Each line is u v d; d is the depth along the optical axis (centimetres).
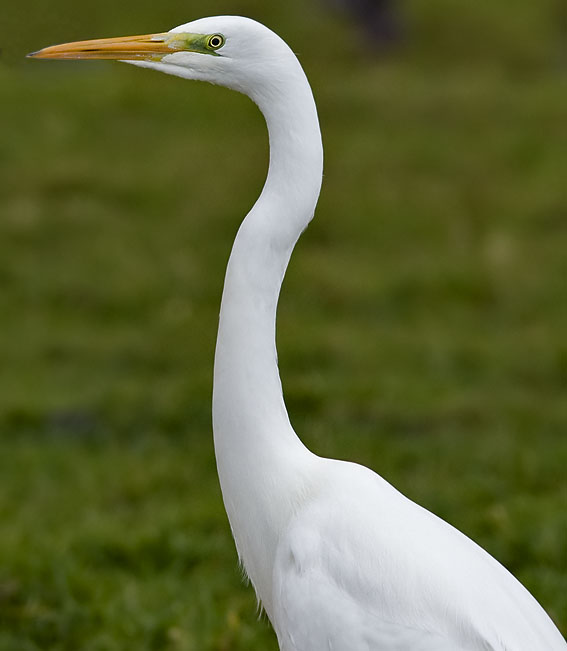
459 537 487
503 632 440
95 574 852
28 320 1470
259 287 494
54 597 801
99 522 940
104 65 2514
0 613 777
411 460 1043
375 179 1909
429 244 1689
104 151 2005
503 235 1703
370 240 1702
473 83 2469
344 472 496
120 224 1731
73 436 1173
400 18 2970
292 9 2989
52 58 499
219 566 863
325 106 2267
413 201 1827
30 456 1109
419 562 457
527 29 3073
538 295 1517
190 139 2077
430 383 1257
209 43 491
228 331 496
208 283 1555
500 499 947
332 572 465
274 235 492
